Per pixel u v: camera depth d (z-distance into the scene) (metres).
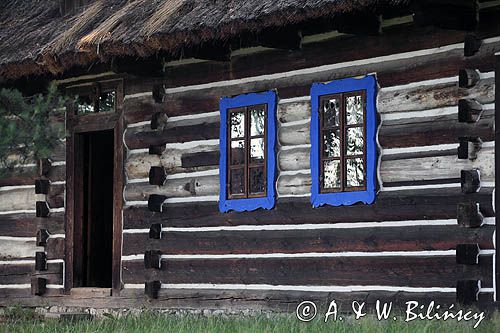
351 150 16.78
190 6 17.41
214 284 18.59
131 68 19.20
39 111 17.42
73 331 16.83
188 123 19.23
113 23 18.27
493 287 14.97
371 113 16.45
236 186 18.45
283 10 15.55
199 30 16.67
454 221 15.48
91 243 21.47
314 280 17.11
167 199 19.48
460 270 15.33
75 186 21.20
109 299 20.27
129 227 20.08
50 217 21.47
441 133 15.70
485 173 15.16
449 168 15.58
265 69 18.08
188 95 19.27
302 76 17.52
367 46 16.67
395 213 16.11
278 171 17.72
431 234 15.70
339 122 16.92
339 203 16.78
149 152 19.72
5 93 17.36
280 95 17.80
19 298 21.89
